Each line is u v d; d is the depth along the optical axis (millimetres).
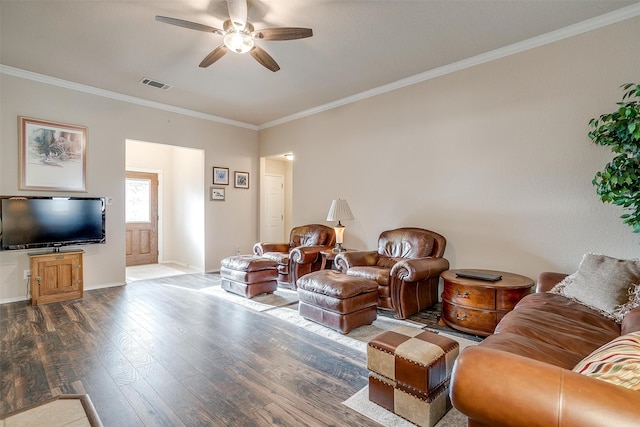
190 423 1738
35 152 4039
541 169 3186
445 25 2941
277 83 4316
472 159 3646
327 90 4590
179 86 4422
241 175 6375
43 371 2270
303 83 4320
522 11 2729
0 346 2670
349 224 4934
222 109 5496
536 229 3215
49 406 1873
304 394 2012
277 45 3295
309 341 2824
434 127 3957
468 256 3684
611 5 2660
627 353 987
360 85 4410
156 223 6910
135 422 1744
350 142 4902
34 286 3760
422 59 3629
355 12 2742
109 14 2766
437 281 3850
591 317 1981
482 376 1020
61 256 3965
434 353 1744
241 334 2969
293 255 4520
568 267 3031
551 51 3113
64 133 4258
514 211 3352
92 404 1896
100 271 4609
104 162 4613
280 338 2885
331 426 1712
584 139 2945
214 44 3275
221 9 2707
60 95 4234
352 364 2408
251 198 6570
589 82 2918
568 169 3033
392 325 3227
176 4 2639
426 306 3645
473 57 3570
